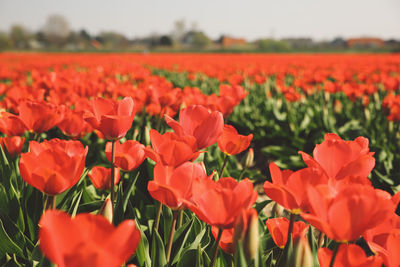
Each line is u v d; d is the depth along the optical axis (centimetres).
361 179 120
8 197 221
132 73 883
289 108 641
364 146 158
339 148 137
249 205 110
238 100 368
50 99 397
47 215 73
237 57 2606
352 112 688
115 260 68
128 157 173
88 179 285
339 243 104
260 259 123
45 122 227
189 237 198
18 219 209
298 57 2628
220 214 111
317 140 520
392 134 511
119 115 169
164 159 146
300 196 118
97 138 411
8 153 260
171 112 327
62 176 127
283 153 545
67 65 1822
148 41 14012
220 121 169
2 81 934
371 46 12425
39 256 157
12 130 251
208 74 1097
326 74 941
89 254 66
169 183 125
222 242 143
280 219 153
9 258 163
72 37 12331
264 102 784
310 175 117
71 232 72
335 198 99
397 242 109
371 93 662
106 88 534
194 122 178
